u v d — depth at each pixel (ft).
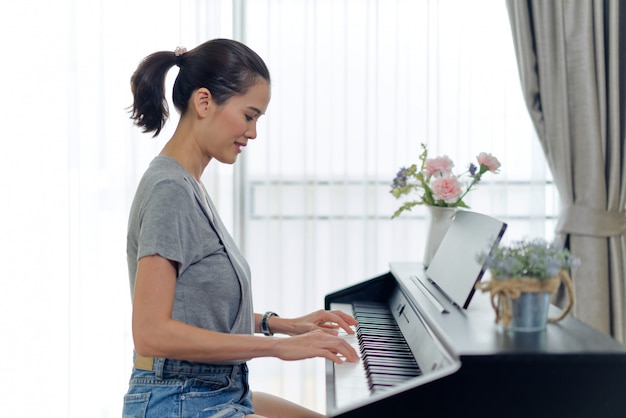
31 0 11.27
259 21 11.16
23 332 11.47
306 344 5.70
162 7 11.14
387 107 11.16
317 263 11.35
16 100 11.34
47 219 11.45
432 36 11.03
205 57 6.10
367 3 11.02
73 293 11.23
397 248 11.26
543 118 10.51
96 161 11.23
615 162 10.33
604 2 10.50
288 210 11.30
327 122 11.22
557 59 10.37
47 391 11.49
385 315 7.58
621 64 10.55
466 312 5.59
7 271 11.45
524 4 10.43
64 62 11.34
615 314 10.25
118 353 11.33
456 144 11.06
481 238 5.77
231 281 6.03
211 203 6.49
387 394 4.46
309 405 11.25
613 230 10.29
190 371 5.88
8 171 11.39
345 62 11.09
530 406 4.42
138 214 5.84
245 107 6.15
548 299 4.93
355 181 11.26
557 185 10.48
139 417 5.82
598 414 4.40
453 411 4.44
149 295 5.48
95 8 11.12
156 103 6.29
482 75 11.02
